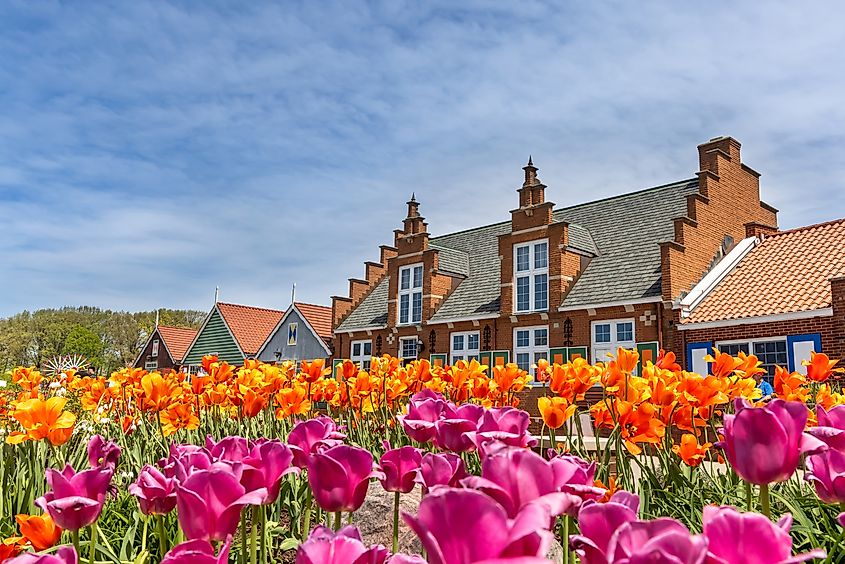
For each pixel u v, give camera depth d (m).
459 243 29.91
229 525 1.28
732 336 17.03
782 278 17.66
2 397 6.27
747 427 1.42
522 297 23.09
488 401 4.76
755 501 2.84
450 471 1.51
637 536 0.84
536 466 1.01
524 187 23.38
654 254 20.95
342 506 1.48
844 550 2.28
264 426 5.63
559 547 2.36
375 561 1.02
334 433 1.91
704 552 0.76
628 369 3.22
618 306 20.05
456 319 24.61
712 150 21.72
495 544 0.76
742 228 22.11
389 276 27.91
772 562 0.85
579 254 22.36
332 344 30.45
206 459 1.60
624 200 24.47
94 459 2.25
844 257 17.03
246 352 36.47
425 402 2.15
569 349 21.09
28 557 1.12
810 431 1.66
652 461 3.64
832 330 15.13
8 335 54.12
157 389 4.54
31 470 3.25
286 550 3.31
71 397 7.60
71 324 57.19
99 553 2.91
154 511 1.60
